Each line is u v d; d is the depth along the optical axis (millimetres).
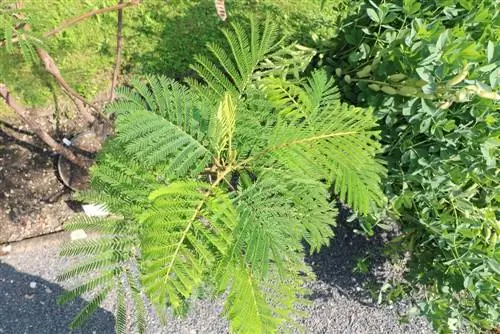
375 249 3596
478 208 2834
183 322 3191
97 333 3131
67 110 3520
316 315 3391
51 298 3158
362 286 3504
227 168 1976
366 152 1991
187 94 2086
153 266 1579
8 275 3164
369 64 2844
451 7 2672
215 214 1701
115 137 2113
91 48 3670
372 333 3408
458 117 2584
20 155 3381
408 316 3252
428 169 2730
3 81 2666
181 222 1661
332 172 1938
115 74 2955
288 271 1911
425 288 3223
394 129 2793
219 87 2195
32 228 3273
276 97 2297
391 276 3543
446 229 2762
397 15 2707
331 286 3475
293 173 1908
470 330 3320
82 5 3760
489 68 2312
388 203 2887
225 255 1697
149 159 1824
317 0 4137
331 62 3061
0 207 3264
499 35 2541
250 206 1819
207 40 3854
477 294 2709
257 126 2061
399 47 2611
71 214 3332
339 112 2082
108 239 1895
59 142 3447
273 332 1675
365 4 2820
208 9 3961
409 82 2533
